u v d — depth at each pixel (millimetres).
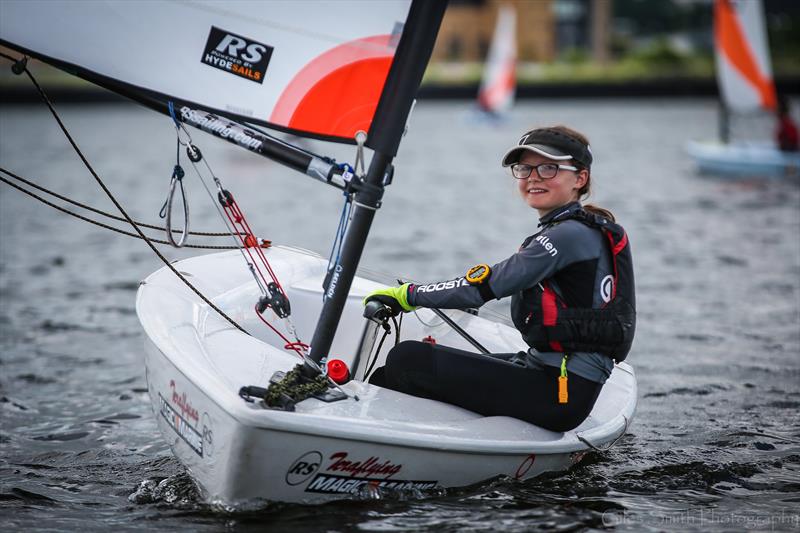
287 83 10484
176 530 10328
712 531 10789
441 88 178875
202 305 12617
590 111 149125
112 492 11977
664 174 61281
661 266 29828
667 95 177625
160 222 41281
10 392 16703
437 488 11148
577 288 10883
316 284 14445
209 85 10586
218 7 10391
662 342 20609
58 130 104625
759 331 21500
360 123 10516
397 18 10312
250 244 12164
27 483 12312
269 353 11469
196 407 10180
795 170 54938
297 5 10297
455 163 75812
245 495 10062
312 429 9703
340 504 10609
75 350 19672
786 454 13680
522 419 11492
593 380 11141
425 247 34125
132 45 10523
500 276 10758
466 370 11492
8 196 49188
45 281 27141
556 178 11008
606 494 11828
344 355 14453
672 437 14414
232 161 78312
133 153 80688
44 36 10484
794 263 30000
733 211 43000
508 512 10898
